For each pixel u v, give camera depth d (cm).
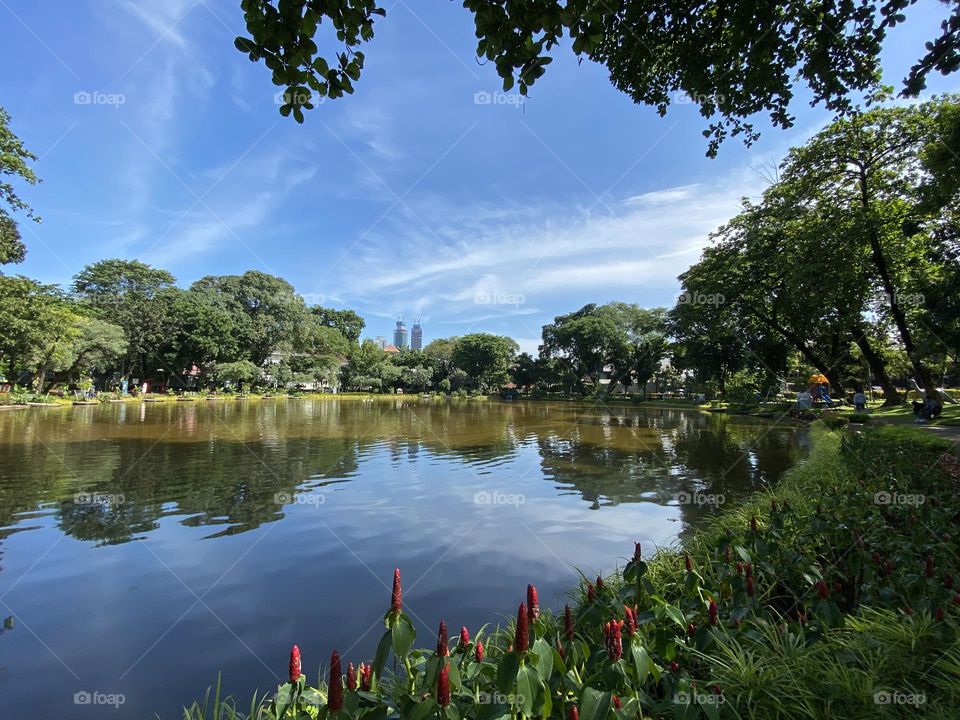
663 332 3356
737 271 1988
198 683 321
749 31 423
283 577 493
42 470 980
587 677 194
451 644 355
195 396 3844
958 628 214
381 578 491
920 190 1210
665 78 527
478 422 2258
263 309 5081
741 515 519
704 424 2133
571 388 5562
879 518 383
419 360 6575
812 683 206
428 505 763
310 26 227
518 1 240
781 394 3209
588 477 982
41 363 2747
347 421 2205
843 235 1434
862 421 1514
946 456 718
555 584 474
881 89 596
